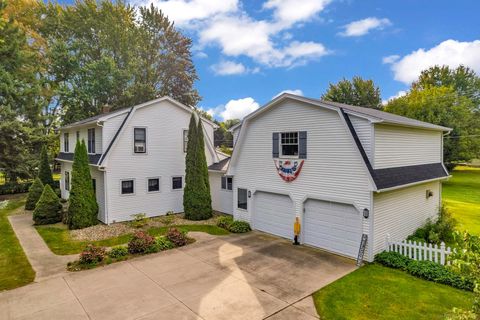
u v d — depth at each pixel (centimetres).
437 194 1459
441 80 4297
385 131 1038
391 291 785
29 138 2389
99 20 3117
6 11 2827
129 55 3133
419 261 933
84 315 685
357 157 997
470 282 780
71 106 2931
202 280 866
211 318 668
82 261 988
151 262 1012
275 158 1296
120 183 1599
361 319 659
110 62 2856
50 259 1049
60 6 3086
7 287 830
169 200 1800
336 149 1064
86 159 1488
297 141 1205
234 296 768
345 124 1011
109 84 2883
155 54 3509
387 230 1061
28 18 2962
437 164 1414
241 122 1444
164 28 3584
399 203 1128
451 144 3108
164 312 694
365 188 980
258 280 864
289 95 1196
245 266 972
